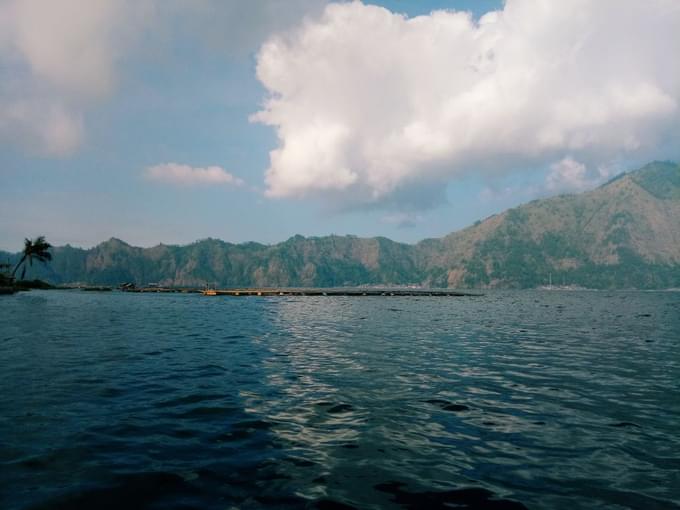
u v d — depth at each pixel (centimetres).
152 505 720
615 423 1194
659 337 3369
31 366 1919
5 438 1016
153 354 2311
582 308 8819
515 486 813
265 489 786
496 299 15588
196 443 1012
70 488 773
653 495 783
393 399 1422
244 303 9794
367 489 793
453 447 1008
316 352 2442
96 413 1232
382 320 5031
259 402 1370
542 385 1653
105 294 15525
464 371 1916
